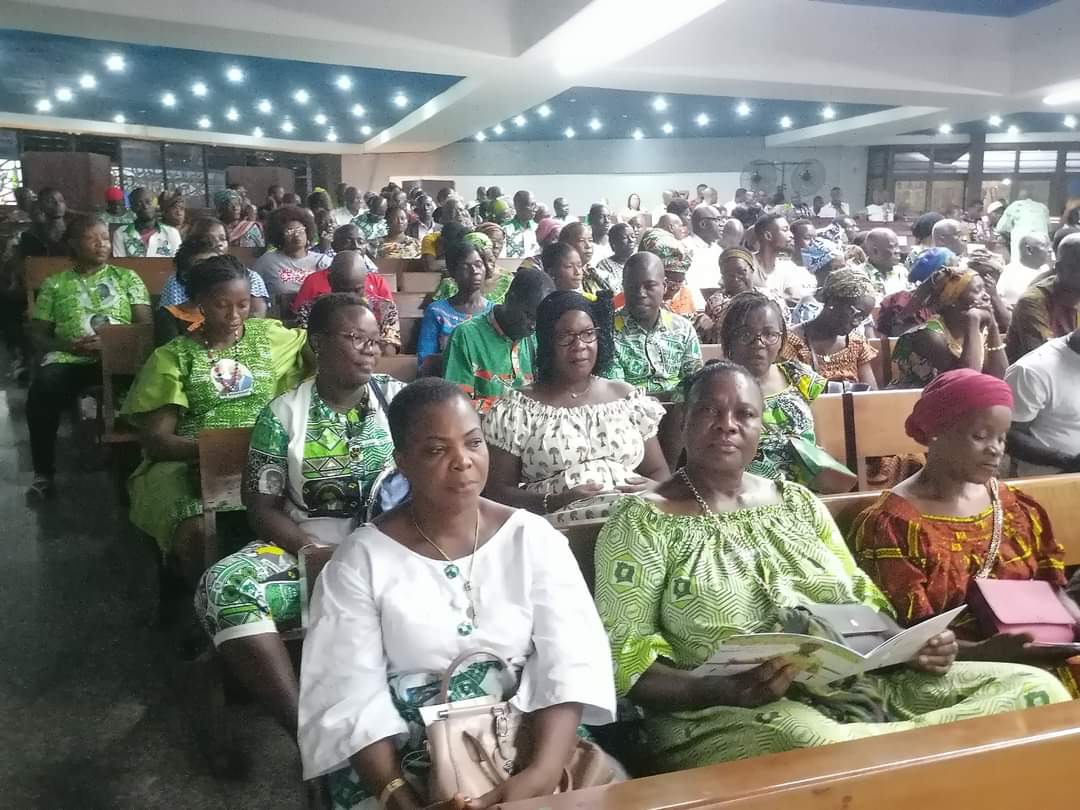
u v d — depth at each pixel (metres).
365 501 2.58
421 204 11.41
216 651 2.38
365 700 1.53
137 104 14.90
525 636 1.64
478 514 1.72
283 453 2.51
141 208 8.18
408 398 1.66
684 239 7.12
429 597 1.62
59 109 15.34
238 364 3.20
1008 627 1.92
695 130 19.36
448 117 14.49
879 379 4.10
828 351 3.70
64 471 4.94
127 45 10.38
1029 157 19.14
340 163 20.78
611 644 1.81
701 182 20.80
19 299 7.02
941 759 1.21
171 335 3.66
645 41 8.91
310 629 1.62
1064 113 14.85
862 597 1.93
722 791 1.15
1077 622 1.98
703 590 1.82
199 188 18.98
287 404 2.54
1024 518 2.14
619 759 1.90
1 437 5.55
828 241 7.66
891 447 3.12
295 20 8.52
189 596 3.22
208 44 8.94
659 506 1.96
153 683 2.85
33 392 4.53
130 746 2.52
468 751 1.48
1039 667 1.91
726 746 1.69
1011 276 6.04
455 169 20.73
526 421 2.73
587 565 2.05
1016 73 12.05
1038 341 3.87
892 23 11.46
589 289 4.94
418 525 1.70
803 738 1.58
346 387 2.54
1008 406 2.00
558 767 1.49
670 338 3.71
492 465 2.75
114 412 4.08
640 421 2.84
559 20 8.30
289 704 2.21
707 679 1.72
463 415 1.65
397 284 6.74
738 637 1.57
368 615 1.60
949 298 3.60
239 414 3.20
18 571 3.67
